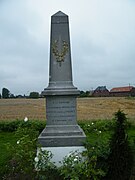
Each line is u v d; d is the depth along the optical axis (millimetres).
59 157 3951
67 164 3354
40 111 17422
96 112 15438
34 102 30000
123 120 3246
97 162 3344
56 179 3311
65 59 4367
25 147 3760
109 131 6902
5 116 13672
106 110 17266
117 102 25594
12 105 24641
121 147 3176
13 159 3916
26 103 27875
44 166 3523
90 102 26438
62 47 4375
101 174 3154
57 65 4359
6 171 3672
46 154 3588
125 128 3240
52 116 4227
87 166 3244
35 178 3311
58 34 4391
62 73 4340
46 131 4129
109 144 3320
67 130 4145
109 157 3256
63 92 4180
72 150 3955
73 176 3133
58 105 4230
